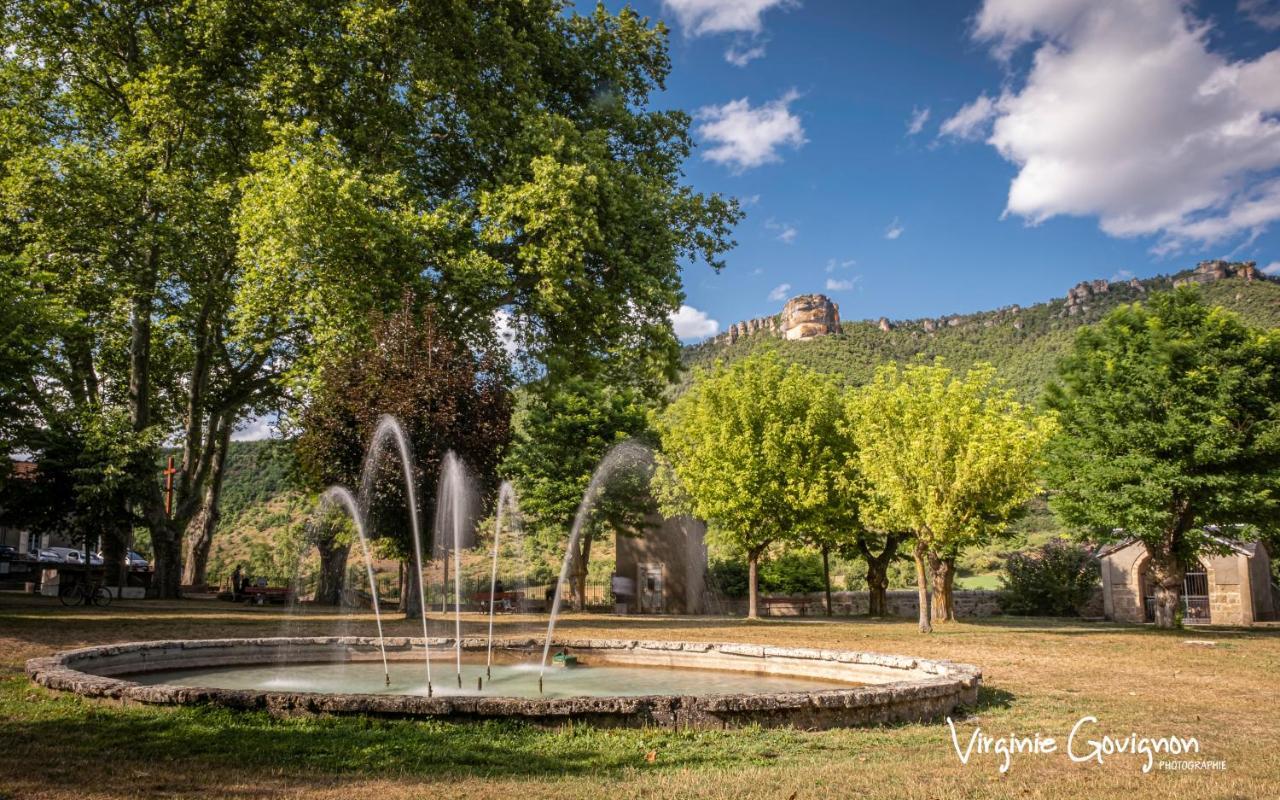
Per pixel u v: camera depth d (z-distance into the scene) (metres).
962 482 20.53
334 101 25.39
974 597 40.59
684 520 40.69
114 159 25.30
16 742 6.46
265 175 22.61
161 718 7.29
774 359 30.48
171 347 33.31
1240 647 17.94
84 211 24.92
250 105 25.95
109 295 26.81
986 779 5.93
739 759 6.54
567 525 36.19
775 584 43.00
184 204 25.95
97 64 28.17
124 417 27.14
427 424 20.09
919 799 5.32
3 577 38.78
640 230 27.62
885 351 126.88
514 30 28.62
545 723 7.43
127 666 11.23
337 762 6.12
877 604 33.69
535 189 23.23
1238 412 23.89
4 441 22.17
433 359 21.33
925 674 11.11
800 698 7.88
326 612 26.97
